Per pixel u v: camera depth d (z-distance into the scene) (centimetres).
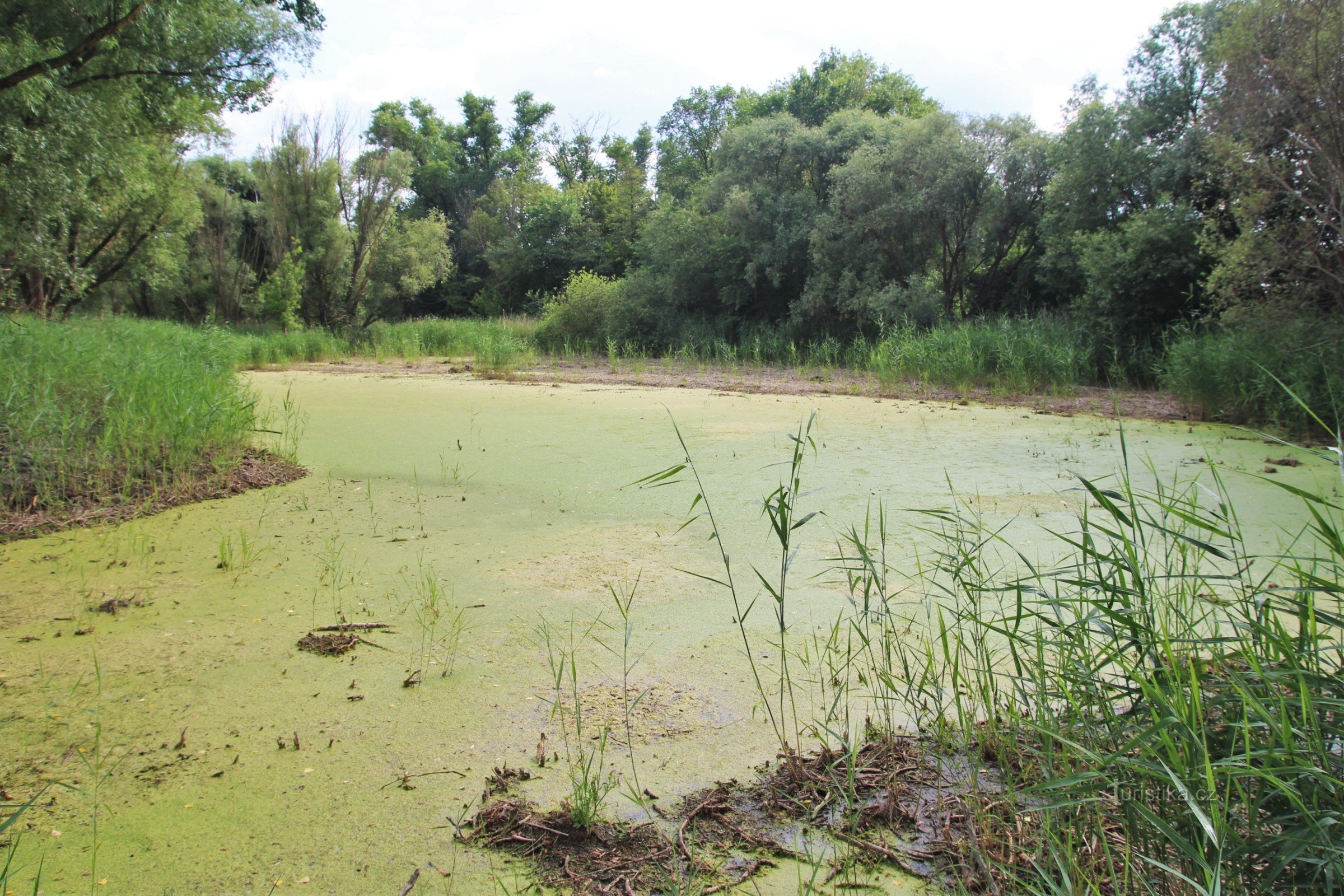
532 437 798
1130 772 204
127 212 1883
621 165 3788
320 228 2623
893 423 861
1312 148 846
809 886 195
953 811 229
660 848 219
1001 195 1525
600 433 818
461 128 4753
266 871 212
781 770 252
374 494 591
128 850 220
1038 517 492
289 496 588
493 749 267
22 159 1076
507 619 369
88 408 663
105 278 2002
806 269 1753
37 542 484
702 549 460
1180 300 1171
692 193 2320
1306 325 845
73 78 1138
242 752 266
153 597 399
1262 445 707
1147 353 1145
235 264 2783
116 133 1270
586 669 321
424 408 1014
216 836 226
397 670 322
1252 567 392
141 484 586
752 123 1900
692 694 300
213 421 666
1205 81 1179
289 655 336
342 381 1371
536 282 3603
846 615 366
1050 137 1512
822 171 1833
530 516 531
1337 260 867
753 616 368
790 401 1064
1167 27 1295
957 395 1091
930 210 1544
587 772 243
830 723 278
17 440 579
